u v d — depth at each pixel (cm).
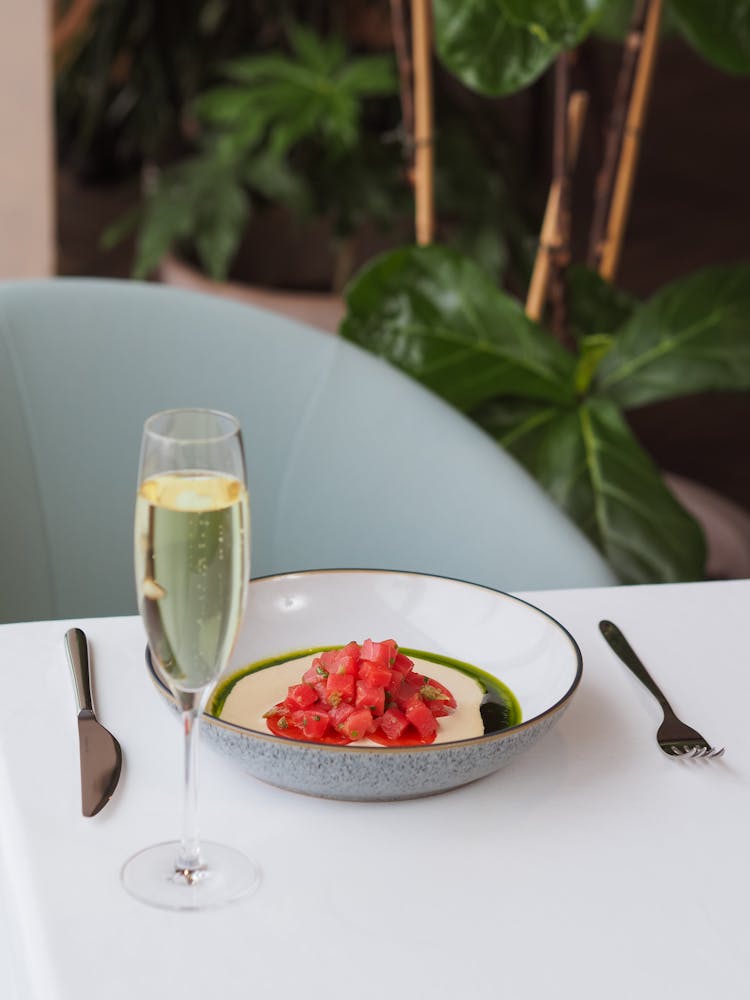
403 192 305
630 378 191
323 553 153
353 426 152
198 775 84
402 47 207
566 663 90
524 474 148
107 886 72
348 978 66
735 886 75
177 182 305
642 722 92
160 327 150
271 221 349
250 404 152
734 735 91
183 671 73
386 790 78
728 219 509
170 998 64
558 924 71
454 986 66
